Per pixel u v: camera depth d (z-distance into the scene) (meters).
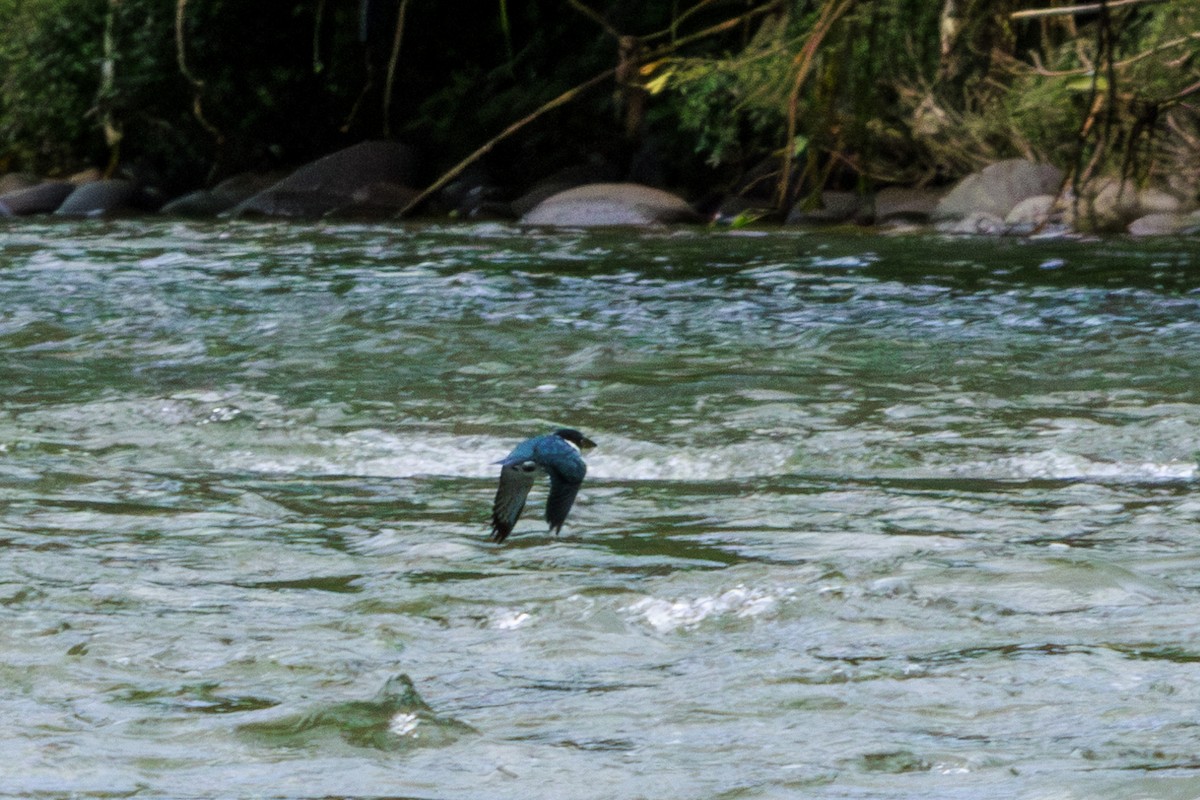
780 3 67.00
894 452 25.53
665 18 89.69
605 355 35.12
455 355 35.41
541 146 95.00
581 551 19.91
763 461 25.31
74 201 88.31
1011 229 67.25
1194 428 26.78
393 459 25.75
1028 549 19.64
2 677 14.94
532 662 15.53
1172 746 12.93
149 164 102.56
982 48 71.75
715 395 30.41
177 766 12.72
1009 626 16.52
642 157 89.69
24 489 23.58
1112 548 19.78
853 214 73.88
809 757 12.83
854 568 18.66
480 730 13.55
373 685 14.80
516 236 68.19
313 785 12.32
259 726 13.59
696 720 13.77
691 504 22.61
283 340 37.59
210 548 20.20
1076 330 38.50
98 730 13.54
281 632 16.50
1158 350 35.41
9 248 62.19
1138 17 69.62
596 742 13.24
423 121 97.12
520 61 96.88
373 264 55.47
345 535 20.89
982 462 25.06
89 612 17.25
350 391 31.08
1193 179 68.12
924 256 56.78
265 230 72.38
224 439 26.95
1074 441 26.20
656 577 18.52
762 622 16.80
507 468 11.19
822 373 32.91
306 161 103.12
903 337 37.66
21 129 103.81
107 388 31.47
